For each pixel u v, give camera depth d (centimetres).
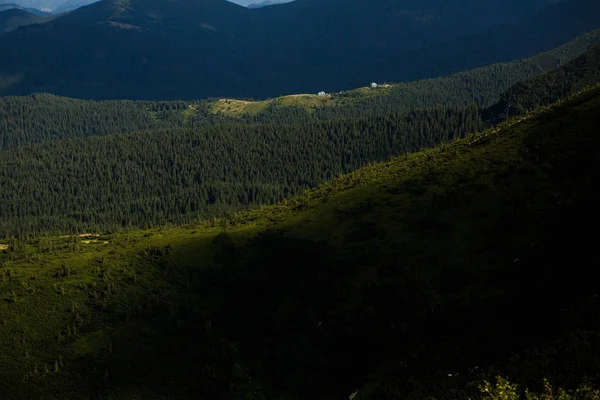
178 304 8781
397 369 6594
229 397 7156
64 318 8338
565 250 7175
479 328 6594
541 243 7588
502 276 7362
